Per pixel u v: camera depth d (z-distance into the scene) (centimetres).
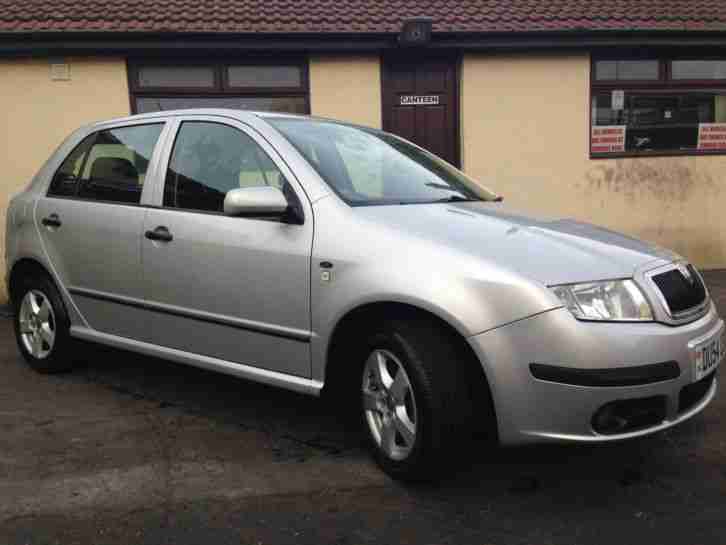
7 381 451
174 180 384
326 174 338
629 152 866
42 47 726
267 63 788
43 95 749
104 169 427
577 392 262
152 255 380
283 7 809
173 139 394
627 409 270
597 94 857
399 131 830
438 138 838
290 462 325
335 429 367
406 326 289
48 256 443
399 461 298
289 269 323
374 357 307
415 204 342
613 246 305
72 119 757
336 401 408
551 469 317
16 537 261
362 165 367
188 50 752
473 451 335
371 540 258
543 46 813
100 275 412
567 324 262
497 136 837
